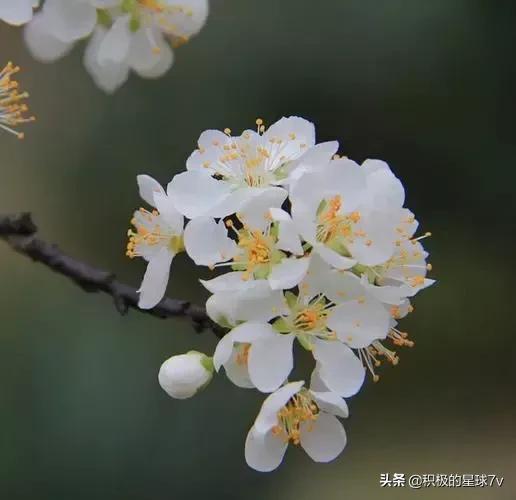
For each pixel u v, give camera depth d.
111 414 0.54
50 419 0.53
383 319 0.41
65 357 0.56
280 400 0.40
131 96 0.65
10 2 0.43
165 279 0.41
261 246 0.40
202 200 0.41
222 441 0.55
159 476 0.53
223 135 0.42
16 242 0.44
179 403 0.55
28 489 0.52
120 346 0.56
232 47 0.63
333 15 0.63
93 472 0.52
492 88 0.65
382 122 0.65
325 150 0.41
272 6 0.63
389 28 0.63
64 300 0.58
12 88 0.45
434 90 0.64
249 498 0.55
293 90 0.63
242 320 0.40
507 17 0.63
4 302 0.58
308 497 0.59
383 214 0.41
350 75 0.63
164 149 0.65
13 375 0.55
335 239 0.41
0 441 0.52
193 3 0.46
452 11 0.63
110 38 0.45
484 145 0.66
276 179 0.41
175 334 0.58
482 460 0.65
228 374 0.41
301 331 0.41
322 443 0.41
